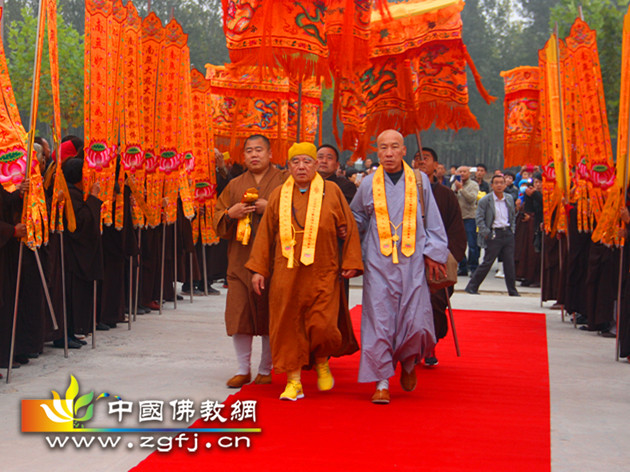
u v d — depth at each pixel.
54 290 6.70
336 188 5.33
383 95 7.46
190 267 10.29
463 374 6.22
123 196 7.74
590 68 8.29
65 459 3.89
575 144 8.84
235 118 8.71
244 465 3.72
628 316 6.77
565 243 9.23
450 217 6.37
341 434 4.30
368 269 5.30
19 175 5.73
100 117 7.10
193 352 6.88
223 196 5.73
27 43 26.59
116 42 7.44
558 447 4.20
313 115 9.58
